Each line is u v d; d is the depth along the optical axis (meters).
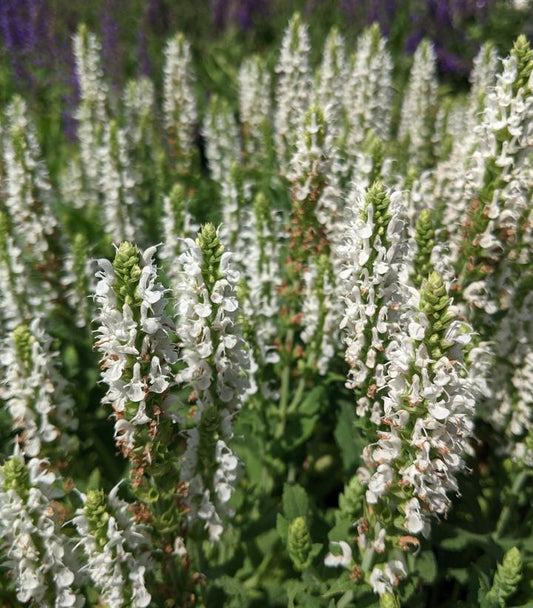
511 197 0.26
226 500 0.23
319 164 0.30
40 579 0.19
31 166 0.35
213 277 0.21
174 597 0.23
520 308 0.28
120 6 0.76
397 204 0.22
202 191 0.49
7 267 0.32
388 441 0.20
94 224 0.48
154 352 0.19
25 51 0.66
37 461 0.19
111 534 0.19
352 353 0.23
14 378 0.24
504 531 0.30
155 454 0.21
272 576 0.28
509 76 0.25
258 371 0.30
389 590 0.22
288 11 0.82
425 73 0.50
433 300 0.18
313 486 0.33
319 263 0.29
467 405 0.19
